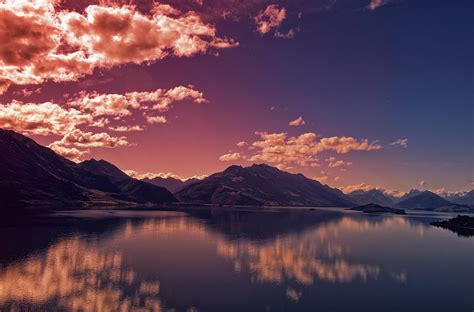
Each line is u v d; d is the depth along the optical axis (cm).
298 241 13712
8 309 5312
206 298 6194
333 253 11162
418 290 7119
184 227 17762
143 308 5588
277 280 7556
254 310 5706
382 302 6319
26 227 15175
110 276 7344
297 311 5731
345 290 6988
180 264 8731
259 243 12788
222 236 14512
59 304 5597
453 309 6016
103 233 14050
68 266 8075
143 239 12788
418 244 14175
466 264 9869
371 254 11231
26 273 7331
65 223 17412
